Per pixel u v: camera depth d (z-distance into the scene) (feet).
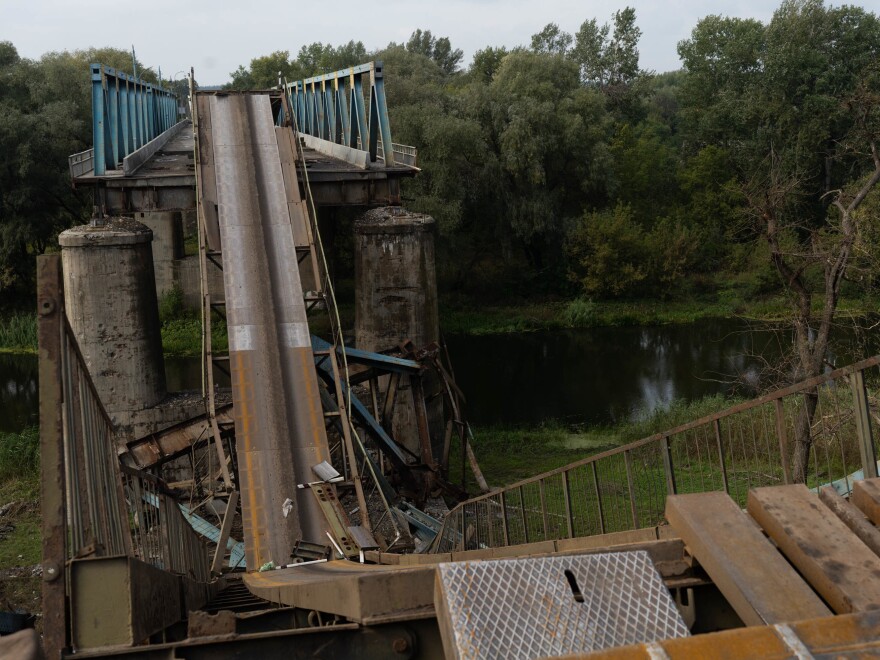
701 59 254.68
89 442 19.63
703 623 11.98
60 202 197.26
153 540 35.73
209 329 69.82
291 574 33.53
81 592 13.51
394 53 243.19
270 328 69.67
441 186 192.24
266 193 85.76
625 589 8.84
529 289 218.38
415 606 12.10
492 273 220.64
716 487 49.93
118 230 99.45
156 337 103.24
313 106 147.54
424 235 106.32
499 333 193.16
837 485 24.22
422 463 89.92
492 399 139.13
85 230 99.14
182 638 21.44
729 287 211.41
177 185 100.68
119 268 99.19
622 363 161.17
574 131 204.64
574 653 7.52
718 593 12.03
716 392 136.67
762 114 213.05
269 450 58.54
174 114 203.62
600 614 8.50
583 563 8.98
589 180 213.25
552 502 69.31
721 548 11.25
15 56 213.87
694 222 229.66
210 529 71.72
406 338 106.01
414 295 105.91
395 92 207.00
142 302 100.83
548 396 139.74
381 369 90.74
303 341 68.59
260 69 329.93
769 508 11.98
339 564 37.01
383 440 86.17
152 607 17.28
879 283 73.00
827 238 76.28
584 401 135.95
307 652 12.05
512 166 199.93
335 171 105.50
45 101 196.44
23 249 199.52
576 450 110.42
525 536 38.01
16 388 148.87
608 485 67.67
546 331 194.39
